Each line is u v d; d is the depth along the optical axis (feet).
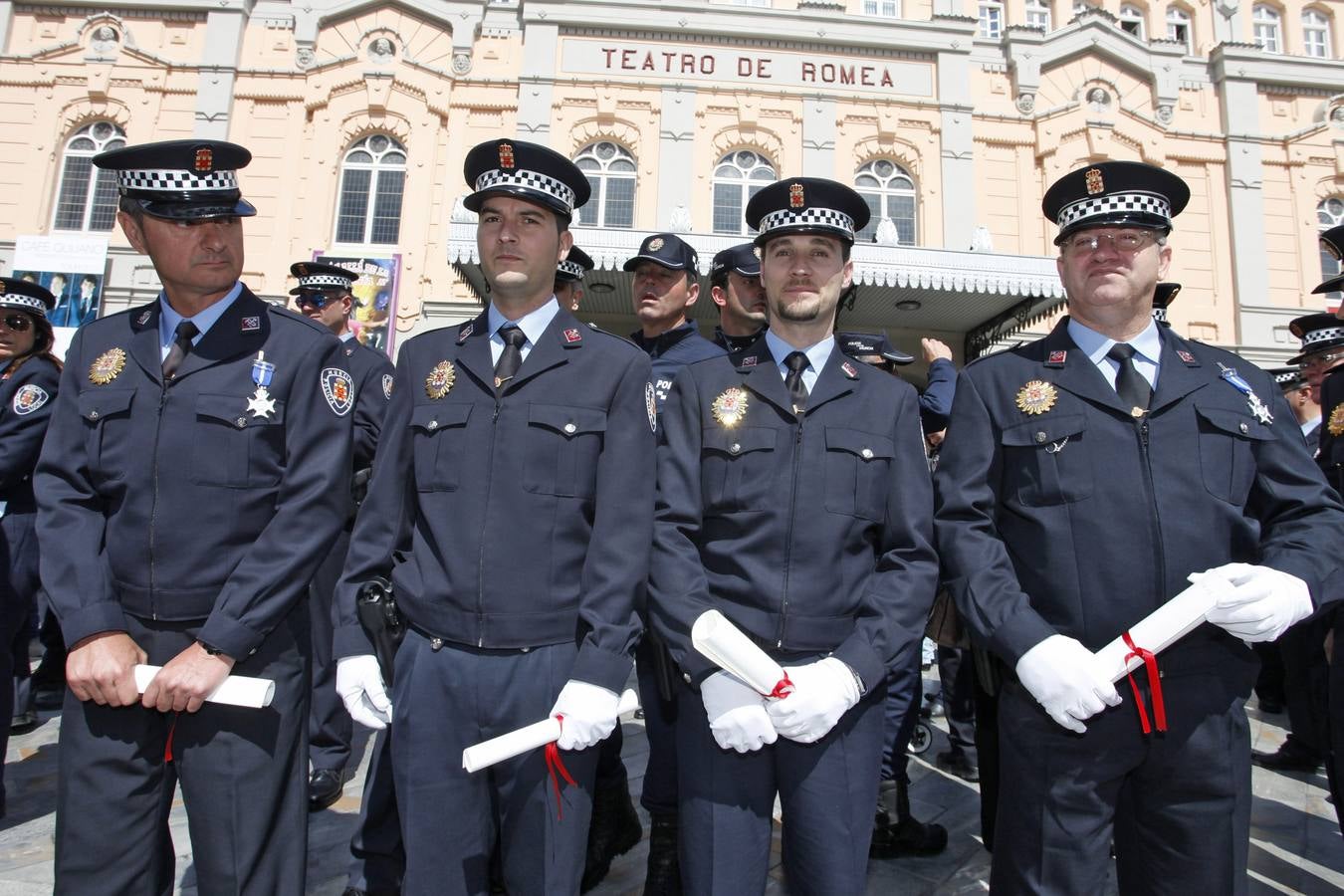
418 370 7.39
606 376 7.08
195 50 41.32
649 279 11.82
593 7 41.19
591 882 9.52
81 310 39.27
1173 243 43.88
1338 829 11.73
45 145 40.73
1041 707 6.42
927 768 14.07
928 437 14.84
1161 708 6.00
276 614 6.59
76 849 6.38
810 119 41.60
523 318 7.35
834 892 6.25
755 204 7.66
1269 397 6.93
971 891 9.66
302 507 6.88
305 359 7.23
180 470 6.73
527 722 6.45
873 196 41.93
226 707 6.60
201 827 6.51
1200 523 6.44
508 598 6.54
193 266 6.86
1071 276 7.16
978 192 42.27
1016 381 7.22
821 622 6.77
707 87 41.32
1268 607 5.74
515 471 6.73
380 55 40.96
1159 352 7.13
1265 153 44.83
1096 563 6.51
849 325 34.09
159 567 6.70
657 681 7.02
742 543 6.97
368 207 40.47
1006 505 7.09
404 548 7.25
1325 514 6.47
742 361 7.66
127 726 6.49
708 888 6.33
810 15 41.98
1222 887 6.23
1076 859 6.34
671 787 8.87
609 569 6.57
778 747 6.68
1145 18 47.52
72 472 6.89
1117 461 6.62
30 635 16.33
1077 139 42.91
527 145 7.11
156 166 6.78
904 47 42.24
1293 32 48.29
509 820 6.46
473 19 41.47
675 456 7.36
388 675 6.73
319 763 11.91
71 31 41.47
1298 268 43.91
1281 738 16.31
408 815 6.42
